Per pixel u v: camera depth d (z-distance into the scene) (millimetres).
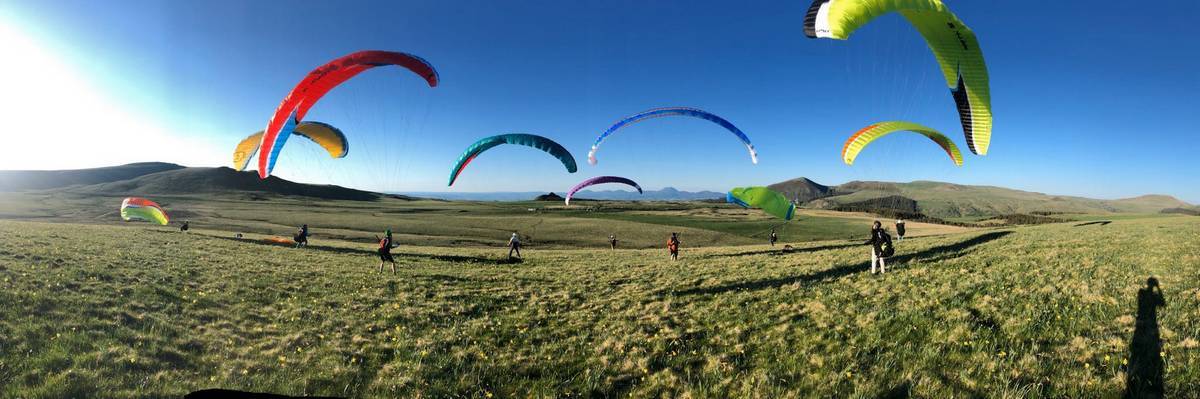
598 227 75562
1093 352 7516
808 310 11523
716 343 9875
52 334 8805
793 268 17938
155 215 45562
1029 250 17281
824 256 21453
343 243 39875
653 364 8984
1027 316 9336
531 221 82250
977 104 14828
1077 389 6539
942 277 13555
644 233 71312
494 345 10328
